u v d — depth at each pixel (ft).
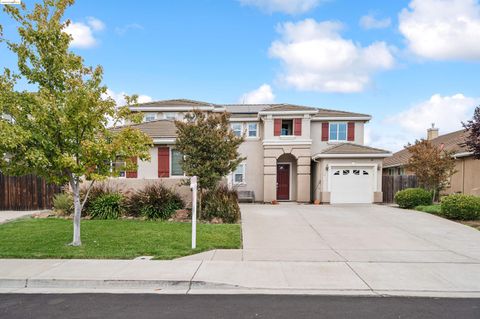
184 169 39.37
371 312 15.55
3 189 49.42
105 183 46.50
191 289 18.74
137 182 47.44
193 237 26.37
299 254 25.27
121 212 40.98
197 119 40.47
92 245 26.76
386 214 45.78
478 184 56.85
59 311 15.67
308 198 65.21
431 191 53.16
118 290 18.57
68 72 25.39
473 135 41.47
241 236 31.45
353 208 52.90
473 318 14.97
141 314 15.31
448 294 17.85
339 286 18.75
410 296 17.54
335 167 62.18
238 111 75.00
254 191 69.56
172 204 42.06
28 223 36.32
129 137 26.53
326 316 15.10
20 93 24.22
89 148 24.29
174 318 14.87
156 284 19.02
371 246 28.07
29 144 23.86
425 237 31.68
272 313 15.40
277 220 40.68
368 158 61.87
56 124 24.26
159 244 27.35
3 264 21.89
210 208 39.86
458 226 37.11
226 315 15.17
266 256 24.61
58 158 24.25
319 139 70.38
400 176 64.54
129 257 23.72
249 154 70.13
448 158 50.93
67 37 25.29
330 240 30.25
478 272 21.21
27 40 24.30
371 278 19.99
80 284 19.04
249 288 18.61
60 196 43.98
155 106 69.05
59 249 25.41
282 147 66.08
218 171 40.01
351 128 70.08
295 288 18.49
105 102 25.50
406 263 23.11
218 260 23.35
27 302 16.80
